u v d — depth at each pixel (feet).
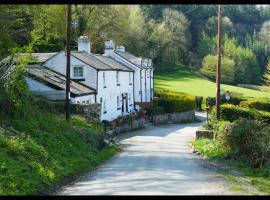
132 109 203.41
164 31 358.43
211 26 418.10
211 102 233.35
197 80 361.10
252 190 57.47
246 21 428.56
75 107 134.10
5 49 89.04
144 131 166.91
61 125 100.07
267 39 371.76
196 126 197.77
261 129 89.15
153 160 89.71
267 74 274.98
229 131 92.02
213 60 378.12
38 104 115.34
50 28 153.17
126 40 294.87
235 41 389.39
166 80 351.46
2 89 87.10
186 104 230.48
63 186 60.18
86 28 229.25
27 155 65.92
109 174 70.85
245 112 128.88
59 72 161.68
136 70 211.00
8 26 88.43
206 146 104.63
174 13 379.14
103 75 165.99
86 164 80.89
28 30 106.93
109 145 115.55
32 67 150.82
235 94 270.67
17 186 53.11
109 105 172.14
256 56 373.81
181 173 71.26
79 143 95.25
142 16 350.84
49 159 70.74
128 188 56.85
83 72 159.74
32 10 94.89
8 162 59.41
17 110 88.94
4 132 73.26
